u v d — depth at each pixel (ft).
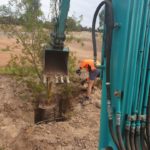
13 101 26.78
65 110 27.68
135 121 8.96
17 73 29.68
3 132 21.44
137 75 8.61
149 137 9.09
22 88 28.81
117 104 8.79
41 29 26.68
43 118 26.78
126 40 8.38
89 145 19.99
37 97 27.53
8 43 65.16
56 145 19.93
